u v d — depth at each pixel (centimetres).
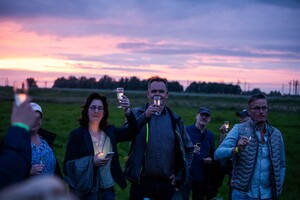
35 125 523
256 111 584
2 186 211
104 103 584
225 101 11219
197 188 845
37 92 12044
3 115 3544
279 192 584
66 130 2698
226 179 1366
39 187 125
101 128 585
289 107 7275
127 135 596
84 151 555
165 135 636
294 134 3030
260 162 579
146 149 630
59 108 5400
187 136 670
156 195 636
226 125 831
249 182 574
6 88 8056
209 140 852
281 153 605
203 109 854
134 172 627
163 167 629
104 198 560
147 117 607
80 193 536
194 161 836
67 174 543
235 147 584
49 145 546
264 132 593
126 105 580
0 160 216
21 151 219
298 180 1369
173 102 8188
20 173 218
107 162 551
